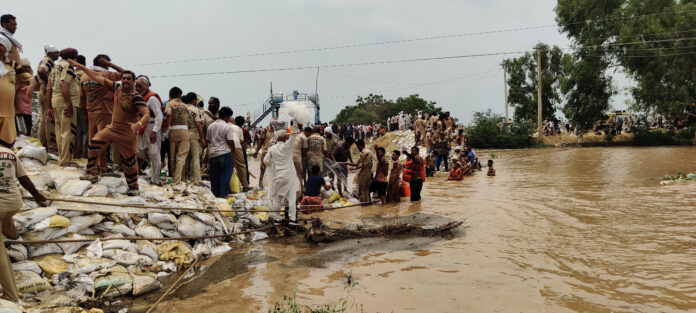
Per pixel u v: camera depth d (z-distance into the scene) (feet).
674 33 105.40
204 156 35.29
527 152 97.25
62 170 22.24
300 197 35.04
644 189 38.52
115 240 18.44
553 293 15.23
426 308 14.24
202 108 33.47
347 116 288.10
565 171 58.23
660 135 110.11
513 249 20.88
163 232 21.04
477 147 118.11
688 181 42.47
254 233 25.80
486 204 33.76
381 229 25.50
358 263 19.62
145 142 26.09
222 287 17.02
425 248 21.74
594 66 114.21
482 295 15.23
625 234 22.79
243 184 32.83
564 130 136.26
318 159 37.04
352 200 38.09
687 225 24.27
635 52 109.50
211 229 23.04
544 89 150.61
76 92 24.50
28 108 27.02
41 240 15.96
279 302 15.20
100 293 15.78
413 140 95.20
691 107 110.73
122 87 20.90
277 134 27.32
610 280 16.28
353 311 14.17
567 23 119.65
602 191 38.27
